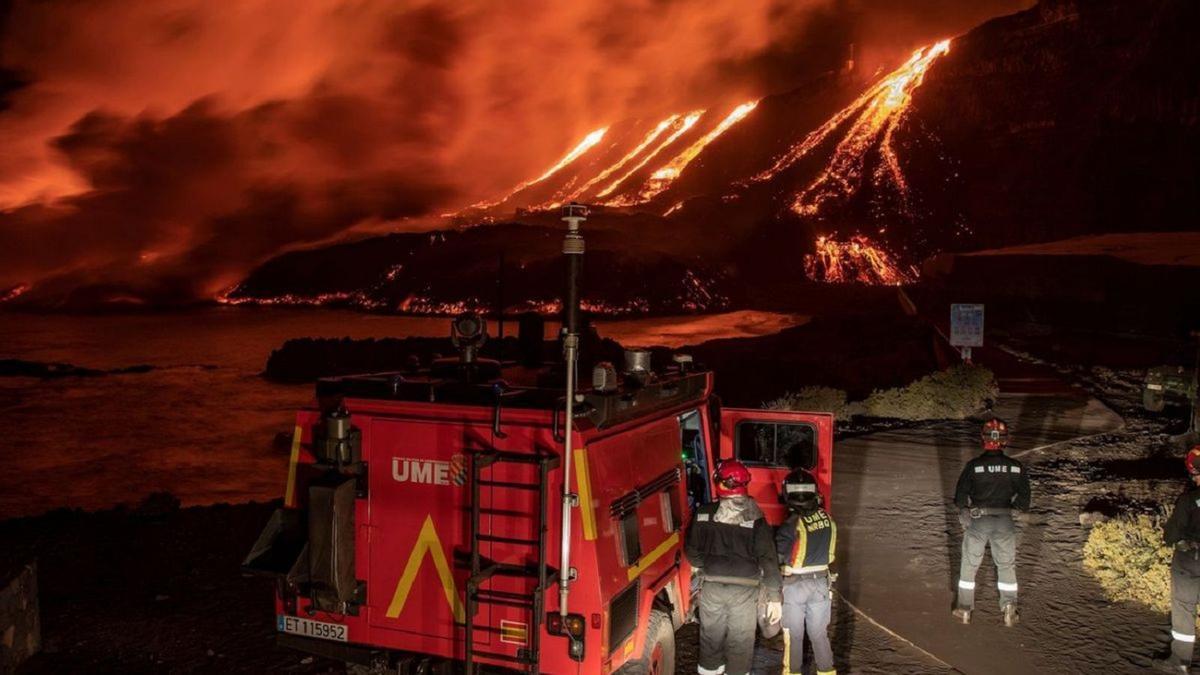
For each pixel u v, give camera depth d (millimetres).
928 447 16094
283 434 38875
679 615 6277
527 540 4941
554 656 4855
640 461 5570
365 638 5293
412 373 6145
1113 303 51594
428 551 5156
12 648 6895
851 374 35875
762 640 7273
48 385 65562
